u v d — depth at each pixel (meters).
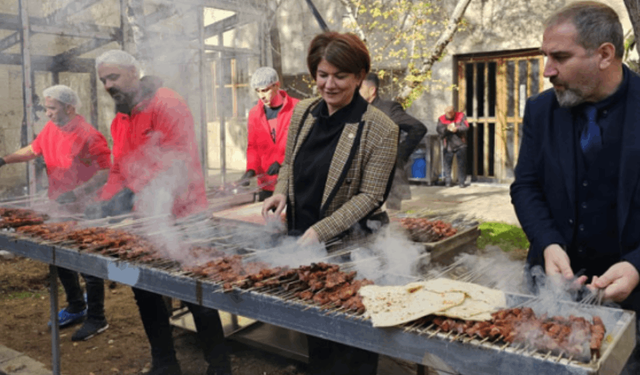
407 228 2.64
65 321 3.87
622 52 1.70
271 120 3.96
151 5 5.39
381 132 2.16
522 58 9.00
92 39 5.77
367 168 2.17
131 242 2.32
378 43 8.65
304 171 2.27
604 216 1.80
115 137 3.03
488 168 9.78
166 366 2.87
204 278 1.86
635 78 1.73
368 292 1.61
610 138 1.74
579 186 1.82
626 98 1.72
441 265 2.37
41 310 4.24
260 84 3.82
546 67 1.71
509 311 1.46
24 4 5.12
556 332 1.32
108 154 3.45
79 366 3.29
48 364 3.30
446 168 9.45
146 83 2.88
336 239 2.23
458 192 8.81
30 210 3.11
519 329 1.35
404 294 1.58
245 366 3.12
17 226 2.80
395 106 3.83
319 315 1.57
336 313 1.53
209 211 3.02
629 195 1.69
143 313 2.80
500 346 1.30
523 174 2.03
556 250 1.79
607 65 1.66
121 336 3.72
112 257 2.18
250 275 1.78
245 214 2.92
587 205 1.82
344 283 1.75
